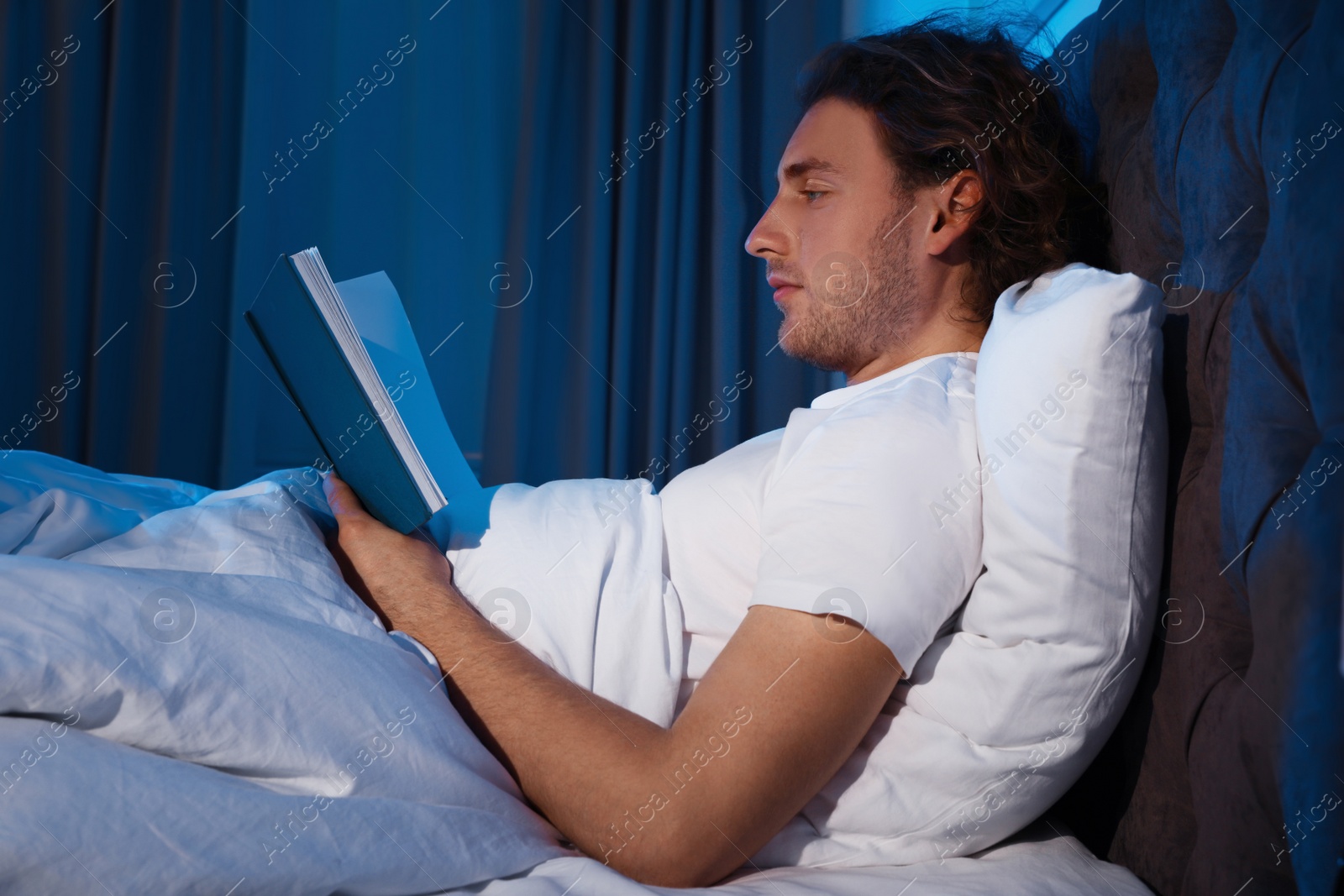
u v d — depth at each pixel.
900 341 0.91
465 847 0.53
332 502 0.85
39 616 0.48
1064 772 0.65
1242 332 0.60
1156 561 0.66
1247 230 0.63
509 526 0.84
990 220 0.89
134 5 2.12
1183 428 0.69
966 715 0.65
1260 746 0.54
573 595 0.77
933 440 0.69
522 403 2.21
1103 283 0.65
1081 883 0.62
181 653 0.51
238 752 0.51
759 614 0.64
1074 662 0.63
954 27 1.04
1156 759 0.68
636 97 2.25
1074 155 0.95
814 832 0.65
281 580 0.65
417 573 0.77
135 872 0.42
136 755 0.47
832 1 2.23
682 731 0.61
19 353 2.12
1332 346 0.50
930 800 0.64
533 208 2.21
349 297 0.81
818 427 0.73
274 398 2.19
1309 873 0.48
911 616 0.63
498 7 2.29
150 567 0.66
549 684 0.67
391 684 0.60
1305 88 0.54
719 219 2.25
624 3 2.26
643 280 2.30
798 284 0.94
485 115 2.28
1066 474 0.63
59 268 2.10
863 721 0.62
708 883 0.59
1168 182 0.75
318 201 2.23
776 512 0.69
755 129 2.26
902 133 0.89
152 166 2.15
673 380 2.27
